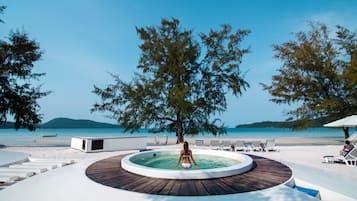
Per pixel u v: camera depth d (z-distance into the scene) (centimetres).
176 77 2045
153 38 2164
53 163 909
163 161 1101
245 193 512
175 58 2047
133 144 1596
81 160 1027
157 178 632
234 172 665
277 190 534
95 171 741
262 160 930
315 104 2023
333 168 902
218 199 476
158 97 2025
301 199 477
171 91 1973
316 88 2041
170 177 622
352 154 1005
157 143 2284
